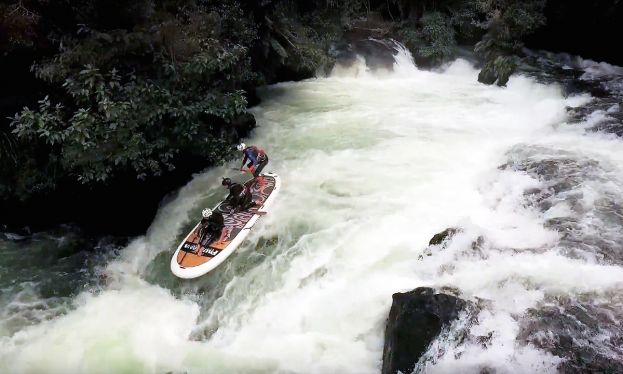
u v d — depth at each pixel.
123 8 8.62
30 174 8.29
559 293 5.87
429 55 18.23
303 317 6.85
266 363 6.27
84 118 7.69
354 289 7.03
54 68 7.84
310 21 18.06
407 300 5.83
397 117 12.99
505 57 15.92
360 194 9.18
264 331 6.77
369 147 11.12
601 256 6.46
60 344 6.69
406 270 7.10
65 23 8.34
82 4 8.33
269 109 13.79
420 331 5.46
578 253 6.55
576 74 14.69
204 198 9.61
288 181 9.80
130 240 8.97
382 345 6.23
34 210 8.76
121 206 9.08
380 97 14.87
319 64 16.72
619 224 7.14
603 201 7.72
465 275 6.44
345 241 7.96
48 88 8.19
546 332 5.34
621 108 11.23
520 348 5.21
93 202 8.92
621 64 14.96
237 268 7.83
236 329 6.90
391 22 20.48
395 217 8.38
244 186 8.79
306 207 8.89
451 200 8.78
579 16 15.12
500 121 12.51
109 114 7.78
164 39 8.93
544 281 6.07
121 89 8.27
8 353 6.54
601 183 8.23
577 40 15.80
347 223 8.37
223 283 7.64
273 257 7.93
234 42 11.83
